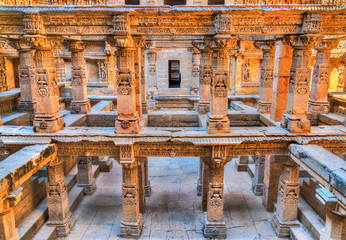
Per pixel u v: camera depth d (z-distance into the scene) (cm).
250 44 1842
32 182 1038
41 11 827
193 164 1689
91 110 1350
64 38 1071
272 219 1063
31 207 1027
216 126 916
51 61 923
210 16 859
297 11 830
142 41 899
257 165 1280
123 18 832
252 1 1320
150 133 920
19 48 1282
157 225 1073
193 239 991
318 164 694
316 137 911
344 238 588
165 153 945
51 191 980
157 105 1945
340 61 1645
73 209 1166
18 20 870
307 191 1097
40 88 910
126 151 912
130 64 899
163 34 883
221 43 854
